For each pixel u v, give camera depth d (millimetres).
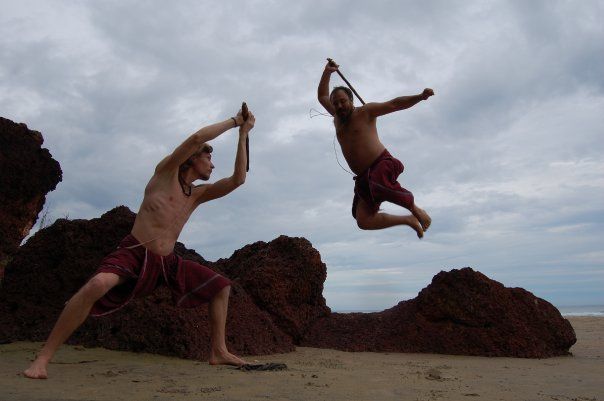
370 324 9812
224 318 5598
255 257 10641
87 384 5102
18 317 8375
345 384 5270
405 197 5879
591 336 13797
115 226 9258
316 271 10312
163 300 7879
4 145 10281
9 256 10445
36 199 10859
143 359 6941
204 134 5156
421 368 6926
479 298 9430
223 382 5207
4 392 4562
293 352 8562
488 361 8172
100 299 4961
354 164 6055
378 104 5891
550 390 5273
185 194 5414
